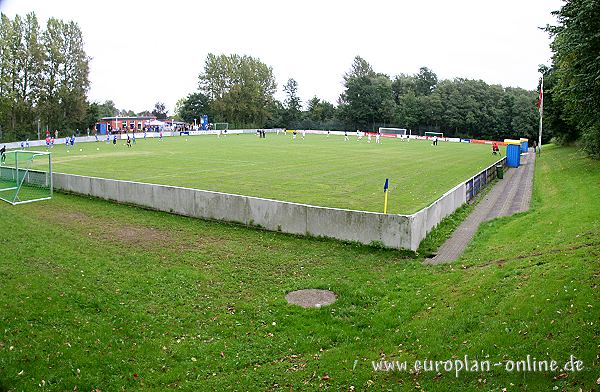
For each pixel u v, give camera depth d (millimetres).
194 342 11234
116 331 11617
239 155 55594
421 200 27906
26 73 93875
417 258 17328
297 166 44469
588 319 9516
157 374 10000
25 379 9578
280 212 20594
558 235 16859
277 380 9695
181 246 18797
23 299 12930
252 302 13477
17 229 20781
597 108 30953
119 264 16453
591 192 24984
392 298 13500
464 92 134500
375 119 143375
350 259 17234
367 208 25359
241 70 141750
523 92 144875
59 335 11180
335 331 11656
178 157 52844
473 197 30766
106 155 55500
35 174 31906
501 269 13961
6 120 92688
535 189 34094
